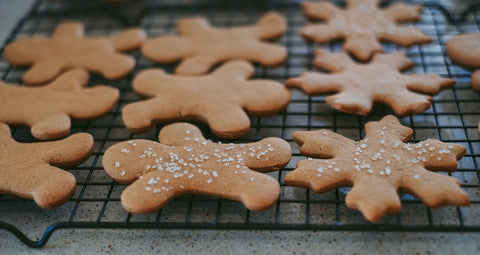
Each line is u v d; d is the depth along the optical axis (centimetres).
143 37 46
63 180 36
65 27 47
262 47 45
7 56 45
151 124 40
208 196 38
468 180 38
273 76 45
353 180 36
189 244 36
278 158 37
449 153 36
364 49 44
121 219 37
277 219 35
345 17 46
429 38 44
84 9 52
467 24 46
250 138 41
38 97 41
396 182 35
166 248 36
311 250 36
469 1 48
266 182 36
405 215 36
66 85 42
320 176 36
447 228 35
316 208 37
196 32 46
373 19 46
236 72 42
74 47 45
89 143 38
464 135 40
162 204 35
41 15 51
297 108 43
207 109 40
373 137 38
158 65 46
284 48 44
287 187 38
